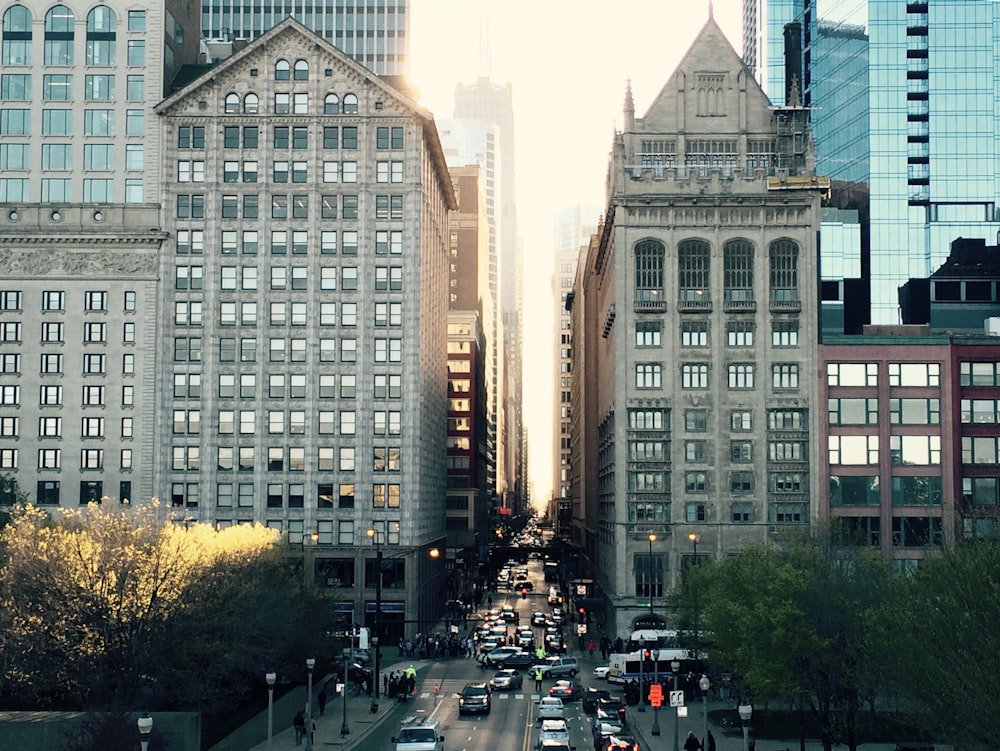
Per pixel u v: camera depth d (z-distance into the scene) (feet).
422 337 432.66
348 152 423.64
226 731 218.18
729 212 413.18
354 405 417.08
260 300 419.33
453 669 362.12
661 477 408.67
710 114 425.69
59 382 418.10
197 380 418.31
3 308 420.36
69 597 213.66
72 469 415.03
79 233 419.54
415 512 415.03
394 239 423.64
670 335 411.13
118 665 212.64
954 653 141.79
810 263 411.75
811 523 359.46
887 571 240.32
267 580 269.23
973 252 654.12
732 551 404.36
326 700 302.45
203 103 424.46
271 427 416.67
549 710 257.75
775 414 409.28
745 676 212.84
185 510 413.18
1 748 185.47
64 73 428.15
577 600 483.10
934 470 408.46
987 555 153.69
